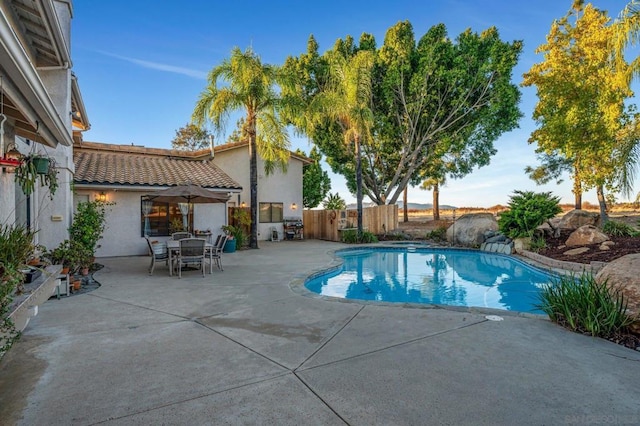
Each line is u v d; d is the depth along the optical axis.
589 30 16.34
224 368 3.69
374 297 8.84
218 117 14.48
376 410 2.88
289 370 3.64
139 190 14.05
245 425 2.69
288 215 21.95
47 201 9.55
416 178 26.42
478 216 18.09
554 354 4.00
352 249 16.62
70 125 9.73
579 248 11.64
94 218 10.41
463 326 5.04
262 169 20.97
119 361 3.88
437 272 12.11
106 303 6.47
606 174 14.74
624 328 4.62
